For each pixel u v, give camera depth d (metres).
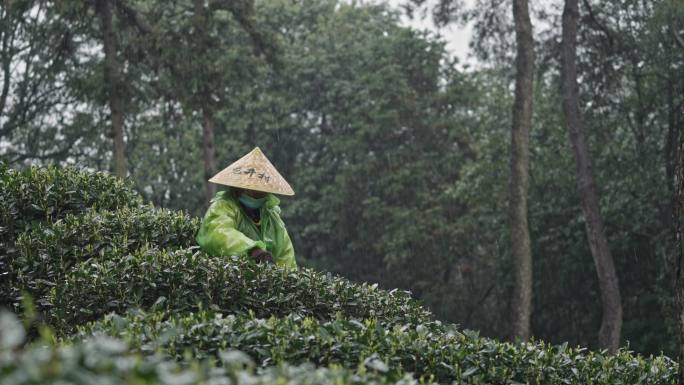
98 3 27.83
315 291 7.43
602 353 7.00
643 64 28.28
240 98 38.50
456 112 38.75
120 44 28.97
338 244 40.16
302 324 5.62
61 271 8.12
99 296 6.96
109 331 5.23
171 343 5.01
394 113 36.88
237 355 3.32
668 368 7.09
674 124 28.12
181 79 27.98
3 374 2.63
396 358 5.59
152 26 28.89
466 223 35.38
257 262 8.01
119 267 7.15
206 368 3.46
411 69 38.38
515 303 24.88
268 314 7.26
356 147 38.50
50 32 29.20
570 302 31.86
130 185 10.71
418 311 7.87
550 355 6.36
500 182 31.31
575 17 26.50
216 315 5.54
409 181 37.69
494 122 32.78
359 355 5.41
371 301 7.65
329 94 39.56
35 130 36.69
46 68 34.00
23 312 7.92
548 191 30.78
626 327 29.70
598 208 26.20
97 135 34.16
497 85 33.91
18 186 9.58
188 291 7.06
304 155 41.84
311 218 40.97
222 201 8.45
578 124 26.38
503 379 5.99
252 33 29.59
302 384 3.52
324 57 40.12
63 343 4.94
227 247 8.09
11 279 8.23
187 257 7.26
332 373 3.73
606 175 29.09
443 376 5.76
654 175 27.97
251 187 8.30
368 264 39.53
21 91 36.03
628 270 30.23
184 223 9.30
